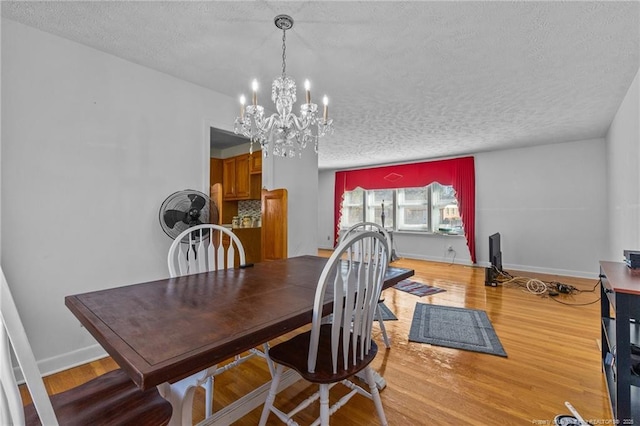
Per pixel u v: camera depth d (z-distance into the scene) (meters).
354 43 1.98
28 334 1.84
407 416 1.51
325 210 7.89
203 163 2.71
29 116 1.84
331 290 1.40
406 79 2.52
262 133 2.13
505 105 3.10
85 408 0.93
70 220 1.99
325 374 1.14
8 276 1.77
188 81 2.60
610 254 4.05
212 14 1.70
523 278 4.45
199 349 0.80
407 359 2.09
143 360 0.74
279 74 2.45
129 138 2.26
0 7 1.64
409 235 6.45
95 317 1.03
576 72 2.36
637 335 1.59
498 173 5.31
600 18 1.69
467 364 2.02
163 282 1.52
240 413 1.46
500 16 1.69
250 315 1.05
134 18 1.75
